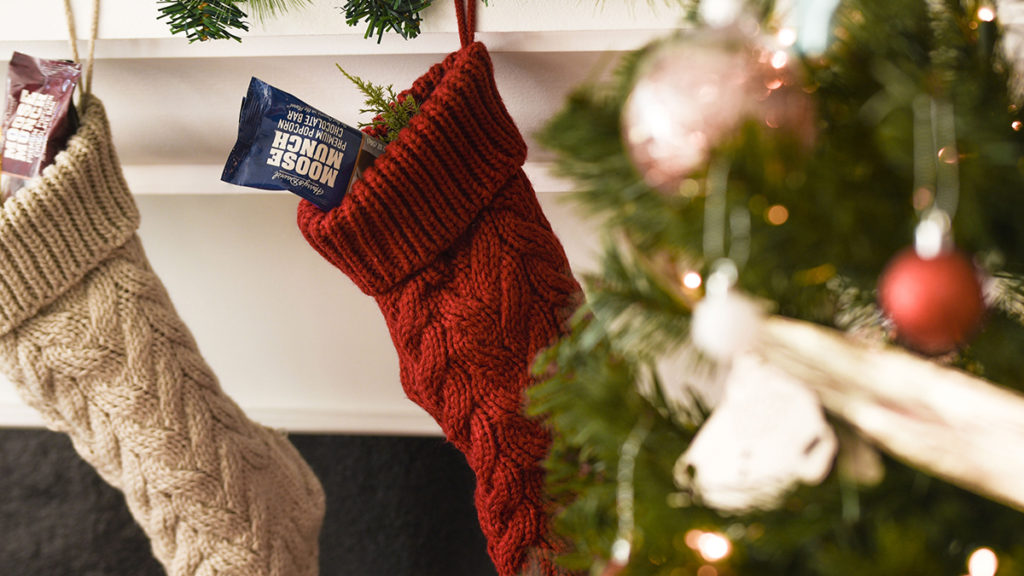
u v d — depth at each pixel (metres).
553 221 1.39
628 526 0.94
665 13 1.20
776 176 0.90
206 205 1.42
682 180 0.92
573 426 0.99
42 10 1.24
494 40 1.22
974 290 0.85
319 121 1.16
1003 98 0.94
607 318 0.98
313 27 1.22
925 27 0.94
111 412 1.23
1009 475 0.90
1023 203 0.92
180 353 1.25
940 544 0.92
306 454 1.49
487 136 1.17
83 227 1.21
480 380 1.18
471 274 1.18
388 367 1.47
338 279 1.44
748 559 0.94
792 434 0.92
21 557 1.50
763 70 0.91
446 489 1.48
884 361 0.92
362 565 1.50
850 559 0.90
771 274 0.94
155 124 1.32
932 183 0.89
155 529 1.25
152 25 1.23
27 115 1.21
